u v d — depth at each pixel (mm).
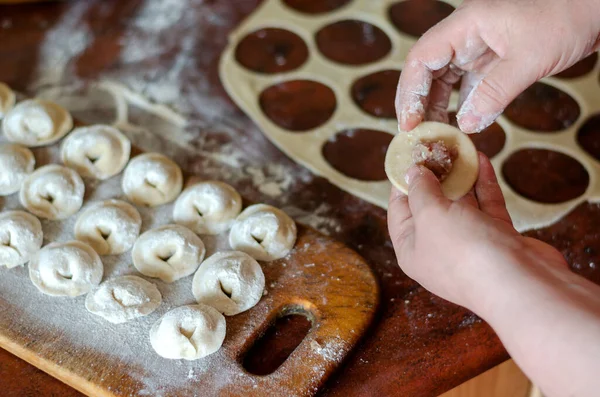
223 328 622
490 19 615
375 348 630
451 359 625
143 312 629
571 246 685
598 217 698
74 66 793
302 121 756
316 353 617
